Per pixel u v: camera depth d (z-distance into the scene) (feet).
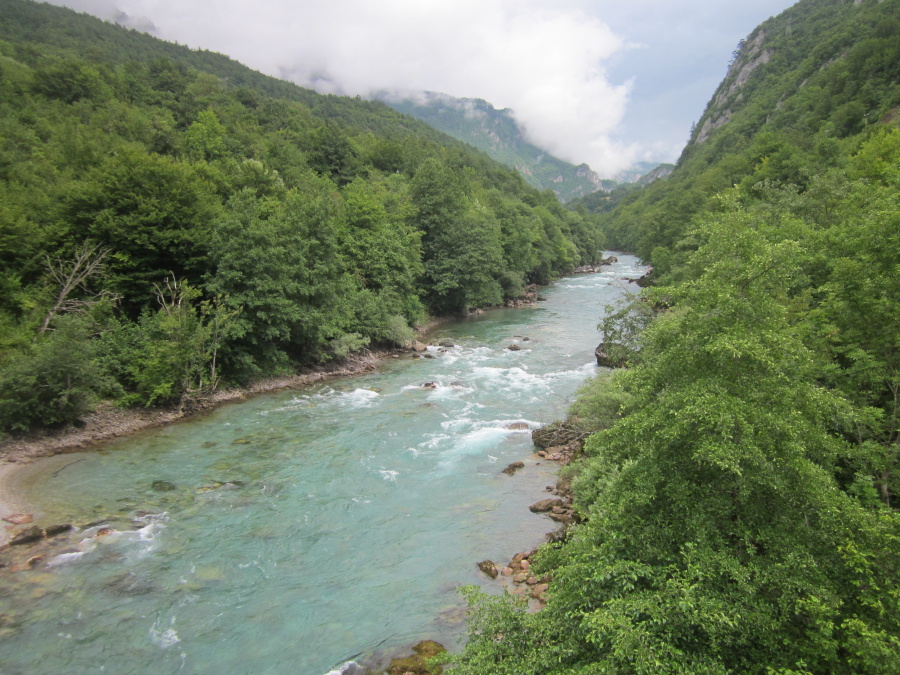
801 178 172.24
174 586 47.93
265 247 111.96
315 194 192.44
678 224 250.98
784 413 29.17
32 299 90.63
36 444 77.10
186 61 599.16
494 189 389.80
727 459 26.27
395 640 41.63
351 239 160.25
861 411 38.52
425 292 188.44
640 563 27.99
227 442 82.38
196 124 220.84
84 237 102.12
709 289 31.81
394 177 292.40
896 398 41.52
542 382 114.52
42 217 103.40
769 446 28.37
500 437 84.99
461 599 46.57
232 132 248.11
